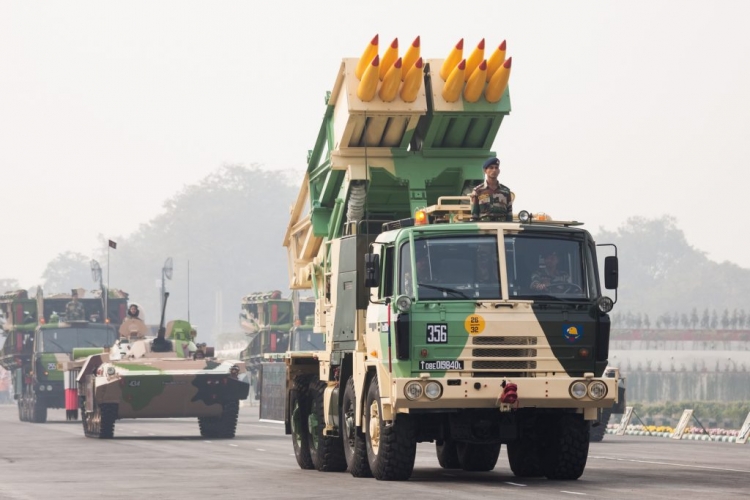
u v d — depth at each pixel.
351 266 38.44
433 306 33.53
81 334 101.44
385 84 40.91
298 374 43.31
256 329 131.50
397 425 34.41
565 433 34.88
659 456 49.31
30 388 101.31
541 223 34.62
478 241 34.16
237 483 35.47
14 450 55.28
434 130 42.09
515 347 33.50
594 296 34.22
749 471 39.44
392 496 30.02
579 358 33.81
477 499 28.91
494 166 35.88
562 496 29.59
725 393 126.88
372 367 35.88
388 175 42.53
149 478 38.00
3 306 106.00
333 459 40.56
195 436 70.00
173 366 67.38
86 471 41.56
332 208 45.75
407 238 34.25
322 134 44.72
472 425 34.34
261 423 92.38
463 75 41.06
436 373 33.41
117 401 66.00
